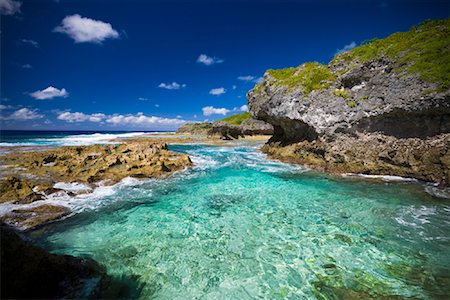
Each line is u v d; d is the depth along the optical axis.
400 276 6.05
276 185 13.56
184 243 7.71
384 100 15.49
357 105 16.75
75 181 13.14
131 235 8.18
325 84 18.84
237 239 7.95
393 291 5.55
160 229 8.60
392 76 15.53
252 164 19.23
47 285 5.06
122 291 5.55
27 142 35.84
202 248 7.43
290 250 7.29
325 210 10.11
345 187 13.02
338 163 16.67
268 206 10.64
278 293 5.58
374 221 9.01
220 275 6.21
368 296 5.42
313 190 12.64
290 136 22.22
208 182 14.21
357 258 6.82
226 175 15.77
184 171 16.75
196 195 12.04
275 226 8.80
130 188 13.02
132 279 6.00
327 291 5.61
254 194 12.15
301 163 18.55
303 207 10.47
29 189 10.96
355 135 16.88
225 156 23.42
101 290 5.38
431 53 14.48
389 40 17.84
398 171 14.56
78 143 34.19
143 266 6.53
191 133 66.94
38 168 15.05
